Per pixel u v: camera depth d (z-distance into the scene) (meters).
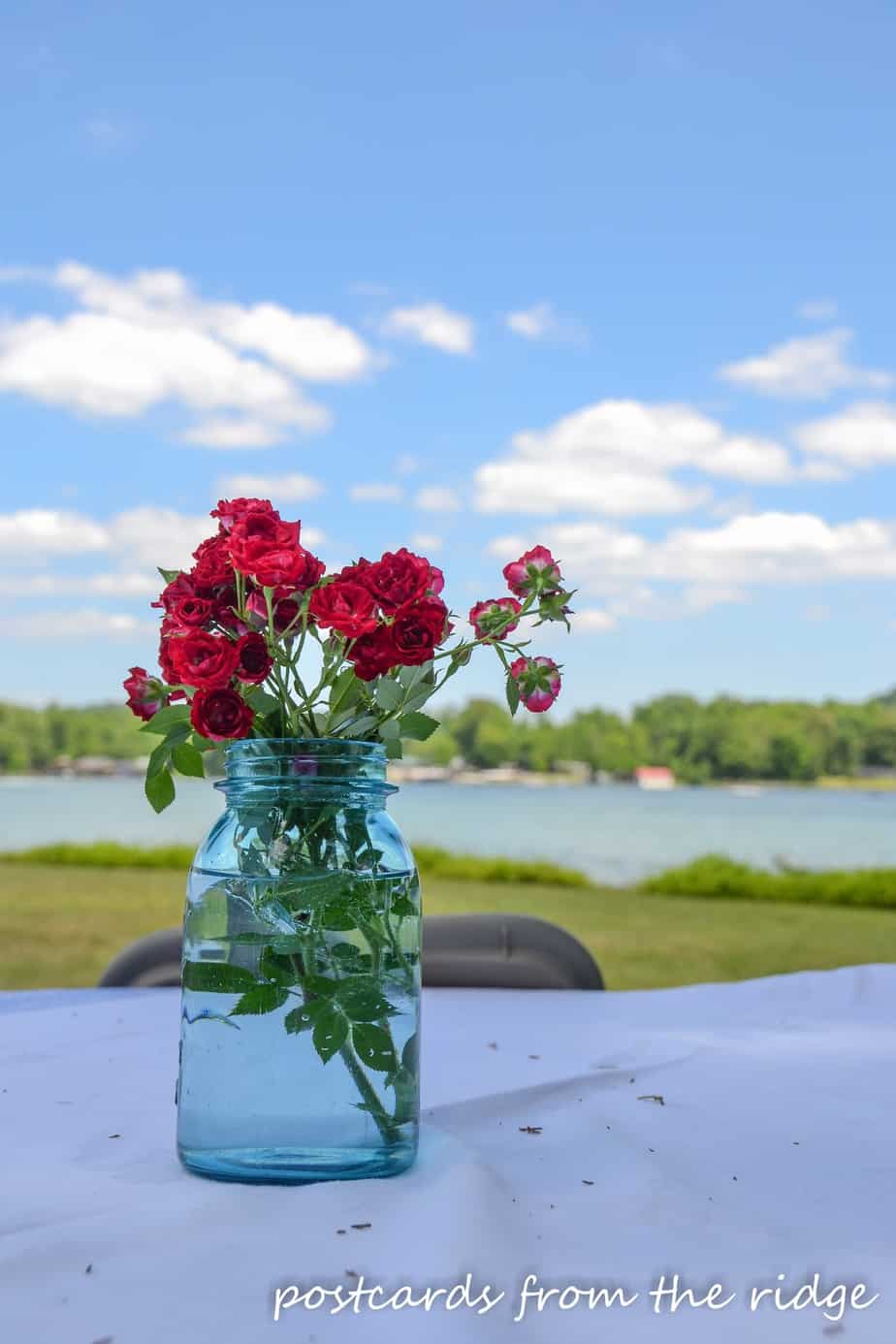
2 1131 0.82
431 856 15.42
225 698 0.73
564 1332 0.53
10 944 9.55
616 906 12.38
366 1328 0.52
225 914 0.73
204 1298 0.55
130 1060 1.03
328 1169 0.71
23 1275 0.58
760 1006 1.30
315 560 0.79
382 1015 0.73
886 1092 0.91
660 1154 0.77
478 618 0.83
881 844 18.52
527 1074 0.97
